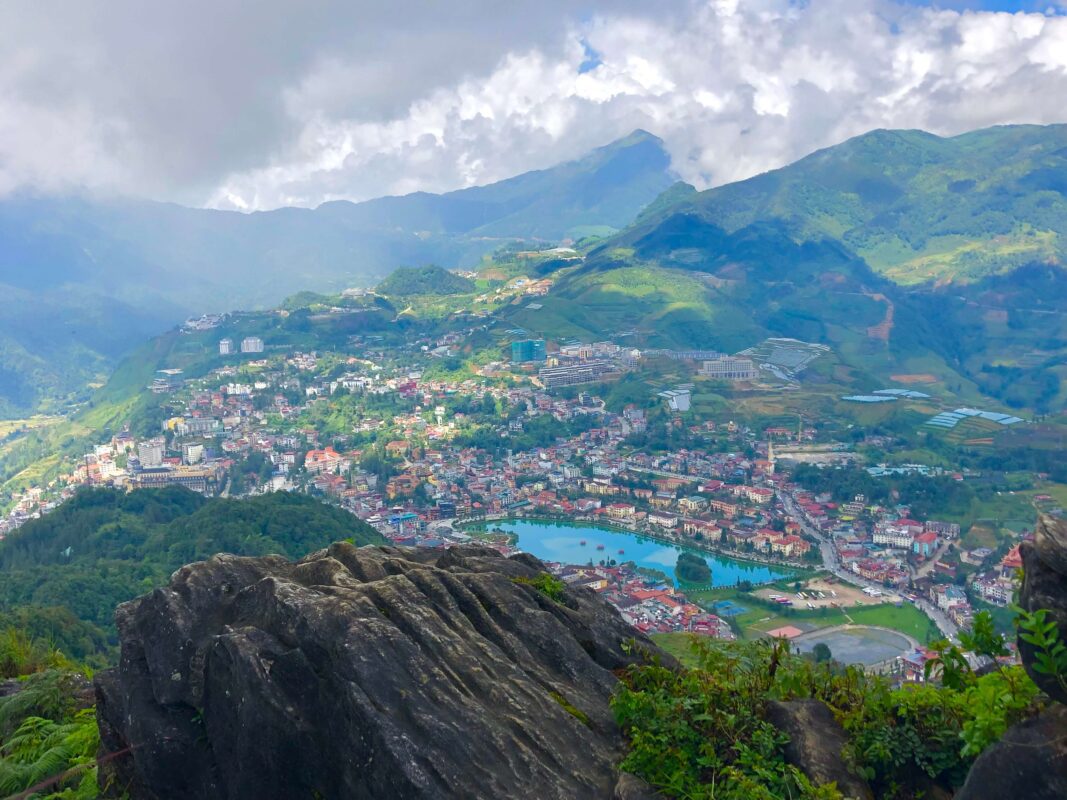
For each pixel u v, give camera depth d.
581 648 8.16
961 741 6.04
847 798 5.63
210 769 7.80
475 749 6.31
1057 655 4.71
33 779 9.95
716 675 7.30
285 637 7.70
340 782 6.79
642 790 6.03
